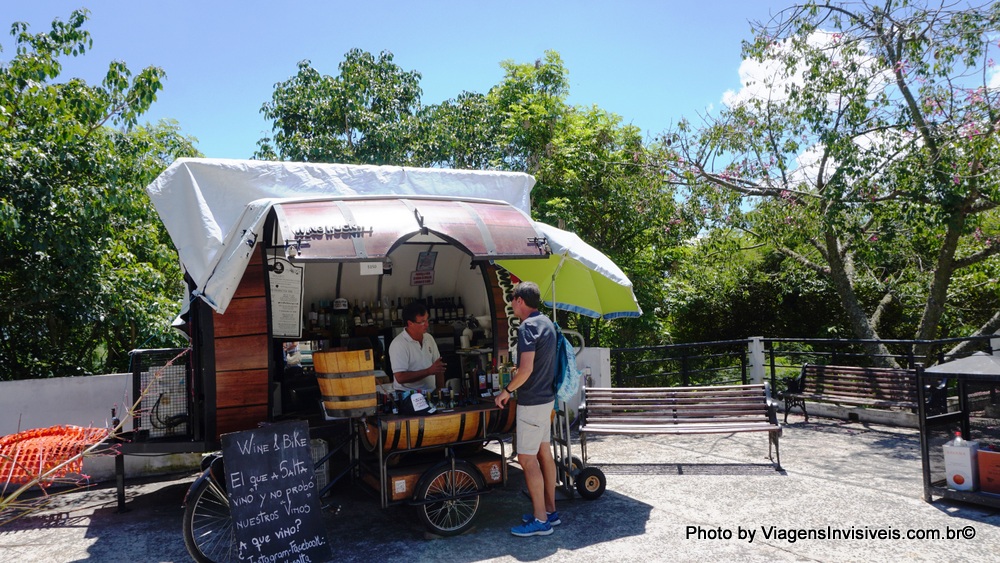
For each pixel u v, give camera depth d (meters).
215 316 4.58
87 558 4.27
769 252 14.81
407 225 4.18
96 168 7.73
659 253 12.48
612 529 4.43
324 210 4.14
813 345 16.00
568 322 12.48
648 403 6.14
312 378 6.32
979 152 7.64
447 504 4.46
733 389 6.06
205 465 4.56
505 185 6.10
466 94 14.44
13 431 5.91
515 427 4.90
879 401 7.15
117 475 5.29
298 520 3.93
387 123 12.27
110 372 10.87
